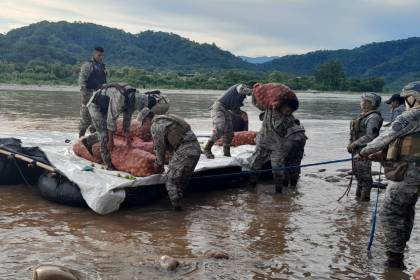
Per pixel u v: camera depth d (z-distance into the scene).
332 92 90.44
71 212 7.78
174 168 7.96
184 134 7.98
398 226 5.87
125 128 8.60
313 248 6.51
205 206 8.44
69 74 70.94
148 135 9.53
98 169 8.49
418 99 5.66
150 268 5.66
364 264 6.03
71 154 9.36
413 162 5.61
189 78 76.88
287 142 9.55
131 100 8.21
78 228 6.99
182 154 7.94
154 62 153.88
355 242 6.80
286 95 9.29
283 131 9.41
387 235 5.95
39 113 23.62
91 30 166.12
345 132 20.48
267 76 91.94
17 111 24.16
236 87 10.15
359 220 7.81
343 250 6.48
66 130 16.92
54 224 7.12
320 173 11.63
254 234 6.99
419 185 5.65
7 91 44.28
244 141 11.66
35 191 9.02
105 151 8.50
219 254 6.04
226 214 7.96
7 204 8.09
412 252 6.46
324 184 10.43
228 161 9.66
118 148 8.67
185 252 6.21
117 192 7.65
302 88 91.44
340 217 7.95
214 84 74.56
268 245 6.57
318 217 7.92
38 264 5.61
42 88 54.41
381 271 5.82
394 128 5.57
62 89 53.88
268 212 8.13
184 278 5.42
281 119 9.38
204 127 19.94
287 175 10.05
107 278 5.34
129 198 7.95
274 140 9.43
